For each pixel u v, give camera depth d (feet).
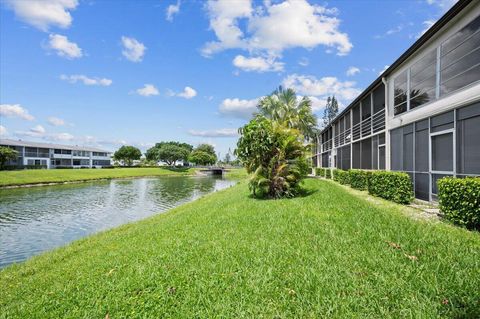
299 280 9.82
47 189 88.17
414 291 8.52
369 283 9.21
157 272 11.71
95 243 23.24
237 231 17.57
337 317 7.59
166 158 229.86
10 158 132.26
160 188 94.27
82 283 12.07
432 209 23.31
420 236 14.08
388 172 29.53
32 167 151.53
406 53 30.25
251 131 33.30
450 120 24.36
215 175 192.75
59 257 20.07
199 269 11.60
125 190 86.99
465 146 22.54
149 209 51.90
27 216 45.37
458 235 14.56
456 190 17.39
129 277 11.62
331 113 173.58
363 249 12.41
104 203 59.41
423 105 28.12
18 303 11.37
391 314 7.54
